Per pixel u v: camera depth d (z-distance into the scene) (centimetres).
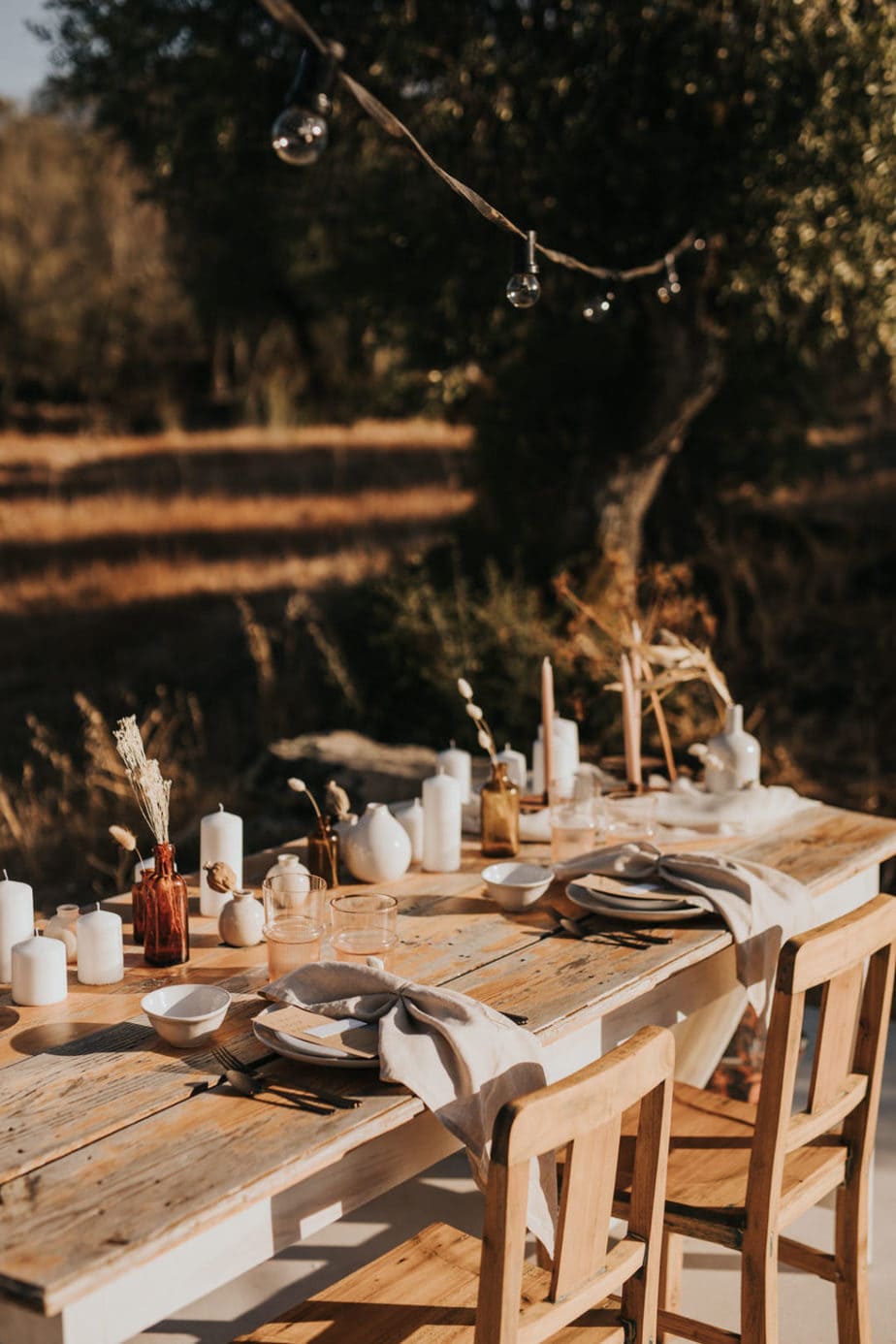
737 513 921
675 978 260
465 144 666
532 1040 213
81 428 2133
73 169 2261
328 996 224
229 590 1062
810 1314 289
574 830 296
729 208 627
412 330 746
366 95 215
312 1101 199
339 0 662
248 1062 212
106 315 2291
